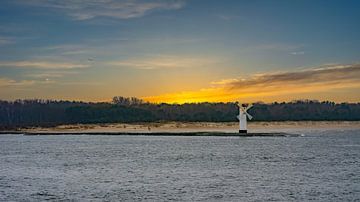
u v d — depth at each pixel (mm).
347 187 53969
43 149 140875
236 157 100562
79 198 48375
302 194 49719
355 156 99750
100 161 94812
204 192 51469
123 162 91875
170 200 47062
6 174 70812
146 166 82812
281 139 182125
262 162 88312
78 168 80125
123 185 57219
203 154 110625
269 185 56312
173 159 97750
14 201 47094
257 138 188875
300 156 101125
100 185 57344
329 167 77375
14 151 131750
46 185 57625
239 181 60312
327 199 47000
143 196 49219
